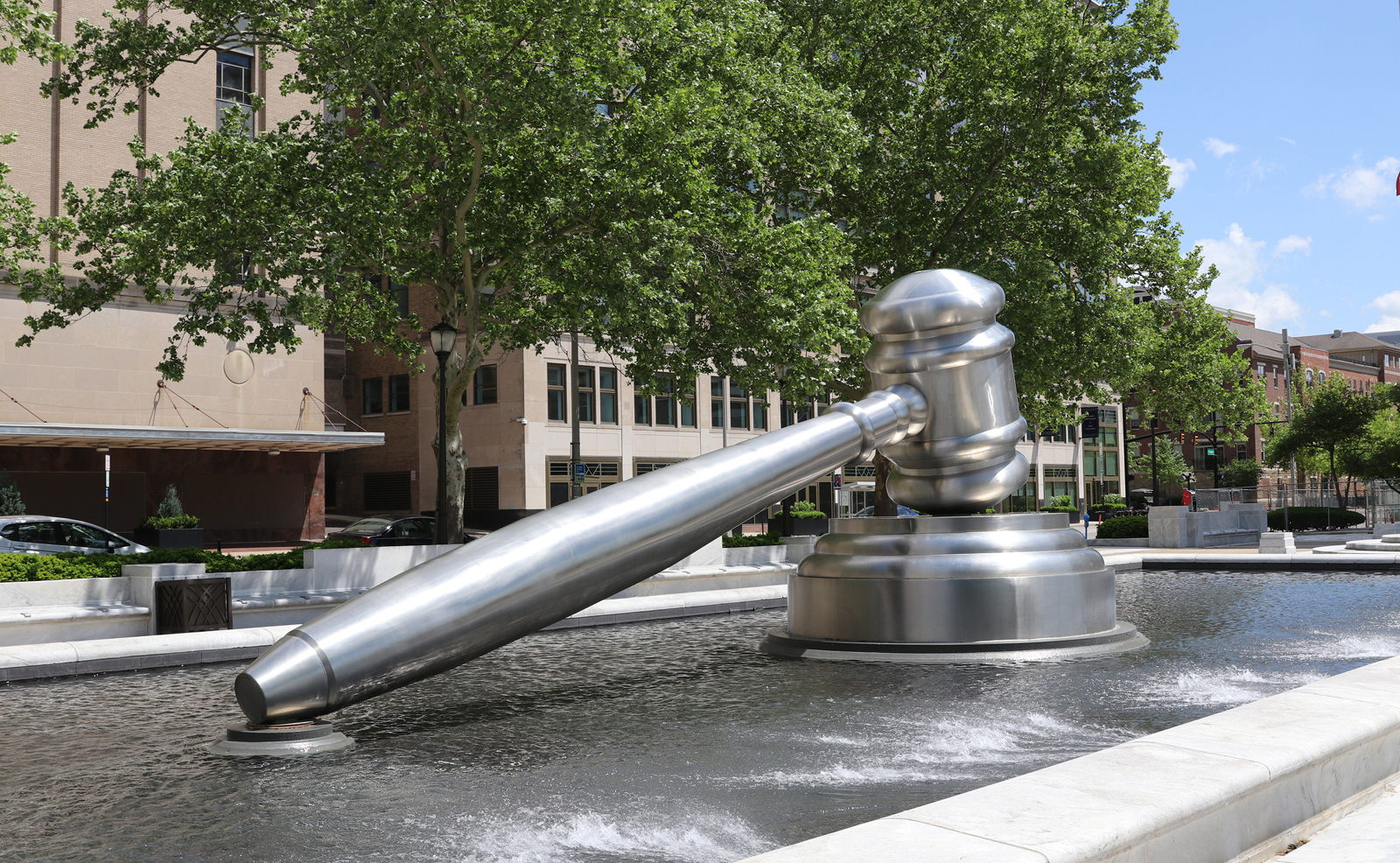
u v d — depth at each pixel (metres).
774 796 5.06
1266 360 95.50
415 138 18.25
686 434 51.62
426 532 30.22
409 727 6.84
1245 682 7.89
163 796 5.31
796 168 24.52
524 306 22.75
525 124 18.38
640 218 18.88
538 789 5.26
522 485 46.16
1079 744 6.03
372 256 18.78
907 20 25.95
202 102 35.66
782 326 19.19
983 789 3.86
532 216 19.20
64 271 33.50
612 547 7.44
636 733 6.55
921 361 9.45
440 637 6.71
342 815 4.89
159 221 17.91
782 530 40.31
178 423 36.19
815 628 9.78
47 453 35.16
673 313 18.41
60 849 4.49
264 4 18.50
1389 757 5.10
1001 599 9.14
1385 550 25.73
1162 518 32.66
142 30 18.61
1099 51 24.78
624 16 17.66
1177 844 3.69
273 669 6.26
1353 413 53.84
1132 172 25.94
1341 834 4.33
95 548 21.89
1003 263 25.92
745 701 7.49
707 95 18.53
